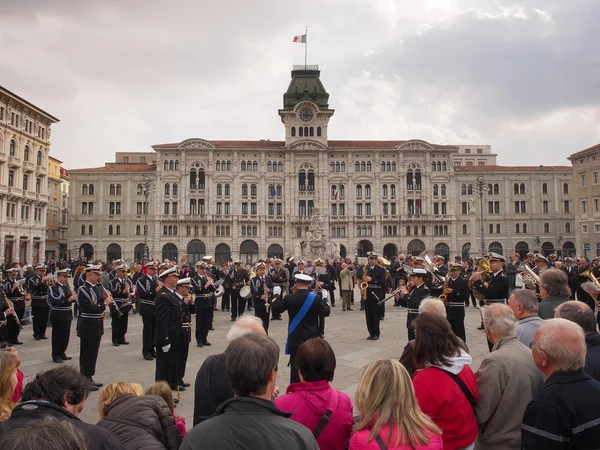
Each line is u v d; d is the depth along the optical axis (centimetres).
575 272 2506
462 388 586
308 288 1167
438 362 600
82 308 1341
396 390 463
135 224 10350
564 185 10531
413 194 10412
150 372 1471
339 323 2419
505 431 604
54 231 10562
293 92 10994
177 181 10269
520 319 840
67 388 519
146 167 10625
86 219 10319
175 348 1255
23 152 7069
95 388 1296
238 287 2602
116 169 10406
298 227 10262
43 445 304
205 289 1886
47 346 1911
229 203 10350
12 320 1920
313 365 586
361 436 455
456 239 10369
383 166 10512
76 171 10325
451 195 10375
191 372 1467
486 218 10519
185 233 10194
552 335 525
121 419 575
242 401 441
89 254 10388
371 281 1997
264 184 10362
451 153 10469
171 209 10188
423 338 614
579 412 489
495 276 1448
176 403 1174
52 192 10481
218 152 10356
